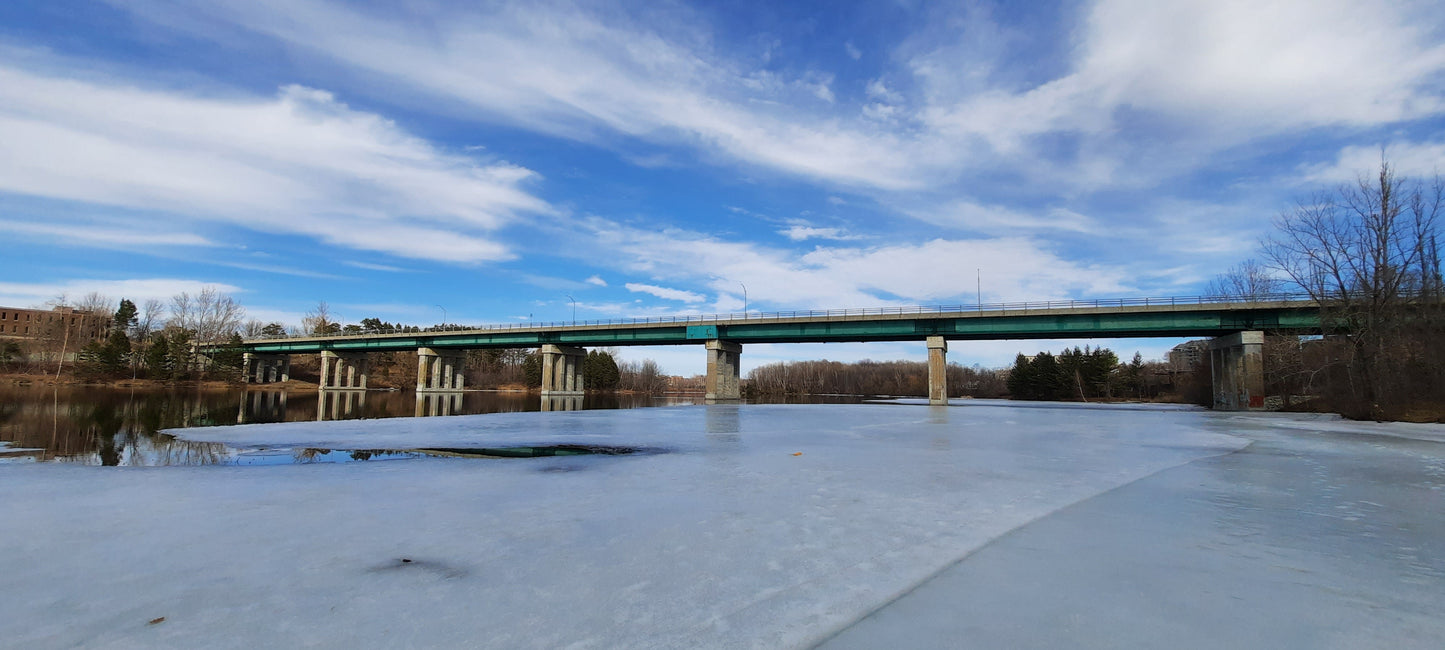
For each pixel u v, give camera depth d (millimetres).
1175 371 113188
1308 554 7297
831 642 4719
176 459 17438
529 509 9758
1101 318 56250
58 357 102750
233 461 17016
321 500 10508
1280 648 4602
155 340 101250
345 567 6629
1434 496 11383
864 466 15266
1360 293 43094
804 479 13055
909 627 5020
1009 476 13594
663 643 4691
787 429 28625
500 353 167500
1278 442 22828
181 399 64000
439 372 100812
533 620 5164
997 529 8492
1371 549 7547
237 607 5426
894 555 7184
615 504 10195
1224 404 56656
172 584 6051
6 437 24016
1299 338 51844
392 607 5441
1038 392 124375
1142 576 6395
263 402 63656
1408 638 4793
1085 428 30297
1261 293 66938
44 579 6168
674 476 13484
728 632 4914
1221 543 7781
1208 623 5105
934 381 61625
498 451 19219
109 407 47562
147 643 4660
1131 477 13570
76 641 4688
